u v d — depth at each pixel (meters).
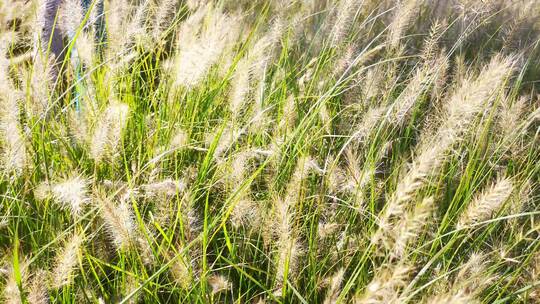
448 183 1.76
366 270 1.58
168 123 1.80
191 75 1.70
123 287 1.48
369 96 1.99
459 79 2.02
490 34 2.91
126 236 1.47
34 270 1.52
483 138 1.77
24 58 1.93
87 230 1.60
